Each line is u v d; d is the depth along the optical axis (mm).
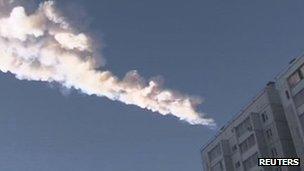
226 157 84375
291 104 71500
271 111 75562
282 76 74250
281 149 72938
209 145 91250
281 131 74125
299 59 70125
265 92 77562
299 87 69812
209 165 90000
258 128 77562
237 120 83312
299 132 69500
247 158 79250
